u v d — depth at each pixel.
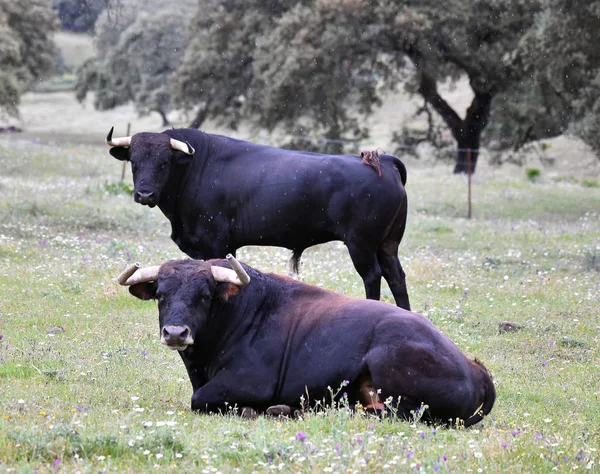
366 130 72.94
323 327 12.87
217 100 78.56
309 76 63.88
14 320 18.42
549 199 50.16
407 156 83.44
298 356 12.88
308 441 10.67
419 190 51.41
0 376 14.47
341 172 18.84
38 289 21.14
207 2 75.38
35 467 9.48
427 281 25.05
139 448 10.24
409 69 70.38
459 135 71.56
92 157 62.41
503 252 31.06
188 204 19.44
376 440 10.60
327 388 12.66
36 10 85.06
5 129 107.38
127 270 12.91
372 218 18.80
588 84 50.97
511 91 67.31
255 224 19.20
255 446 10.45
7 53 73.94
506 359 17.78
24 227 29.92
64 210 34.50
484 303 22.66
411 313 12.80
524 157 75.19
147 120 126.94
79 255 25.34
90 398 13.11
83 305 20.22
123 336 17.81
